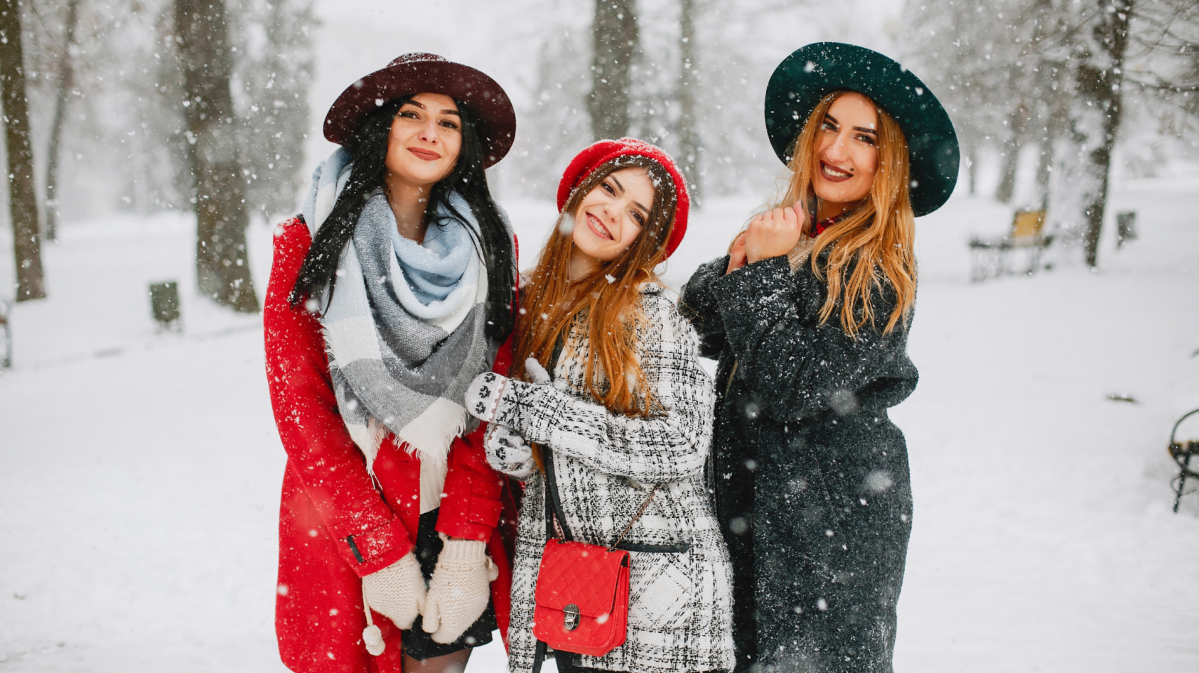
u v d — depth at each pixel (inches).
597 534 80.5
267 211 1148.5
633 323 81.7
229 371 411.5
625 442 78.3
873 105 87.0
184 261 858.1
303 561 86.9
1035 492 224.5
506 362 91.7
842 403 82.2
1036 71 566.6
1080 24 502.3
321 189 83.2
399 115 85.7
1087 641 141.6
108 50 882.8
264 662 136.7
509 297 89.2
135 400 359.3
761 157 1084.5
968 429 278.5
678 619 78.8
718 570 81.7
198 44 565.6
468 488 84.9
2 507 220.5
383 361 78.5
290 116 1136.8
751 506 87.4
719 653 80.4
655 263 87.5
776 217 83.0
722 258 93.3
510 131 93.9
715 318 92.4
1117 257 628.4
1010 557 186.1
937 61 764.6
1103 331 400.8
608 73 504.4
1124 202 960.9
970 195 1321.4
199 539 196.7
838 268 81.5
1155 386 311.1
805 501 82.3
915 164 90.8
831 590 81.4
